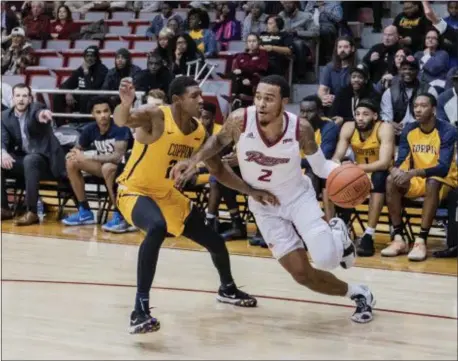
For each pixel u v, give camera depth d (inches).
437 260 251.0
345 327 171.0
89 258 249.3
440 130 255.9
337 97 305.1
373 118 259.4
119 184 176.9
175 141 167.9
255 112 160.4
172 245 274.7
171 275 224.1
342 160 263.3
